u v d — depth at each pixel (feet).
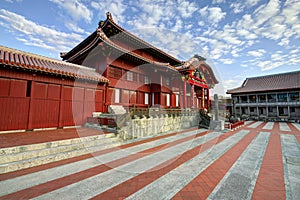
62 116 26.89
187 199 8.40
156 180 10.66
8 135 19.94
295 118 70.23
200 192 9.15
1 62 20.12
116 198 8.40
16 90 22.44
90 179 10.61
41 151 14.38
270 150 19.45
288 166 13.73
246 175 11.68
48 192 8.87
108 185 9.83
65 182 10.14
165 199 8.39
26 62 23.73
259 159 15.67
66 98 27.50
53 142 16.21
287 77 87.92
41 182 10.09
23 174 11.32
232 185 10.08
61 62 32.14
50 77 25.63
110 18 31.32
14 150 13.76
